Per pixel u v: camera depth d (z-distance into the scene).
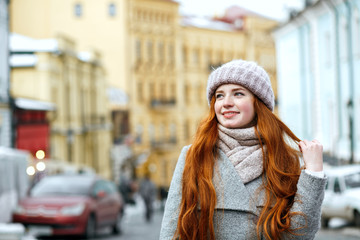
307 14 34.09
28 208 14.48
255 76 2.62
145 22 62.69
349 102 29.16
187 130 67.44
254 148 2.57
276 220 2.41
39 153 20.19
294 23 36.69
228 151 2.58
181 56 66.31
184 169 2.58
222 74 2.65
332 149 31.17
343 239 13.30
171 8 65.06
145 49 62.78
